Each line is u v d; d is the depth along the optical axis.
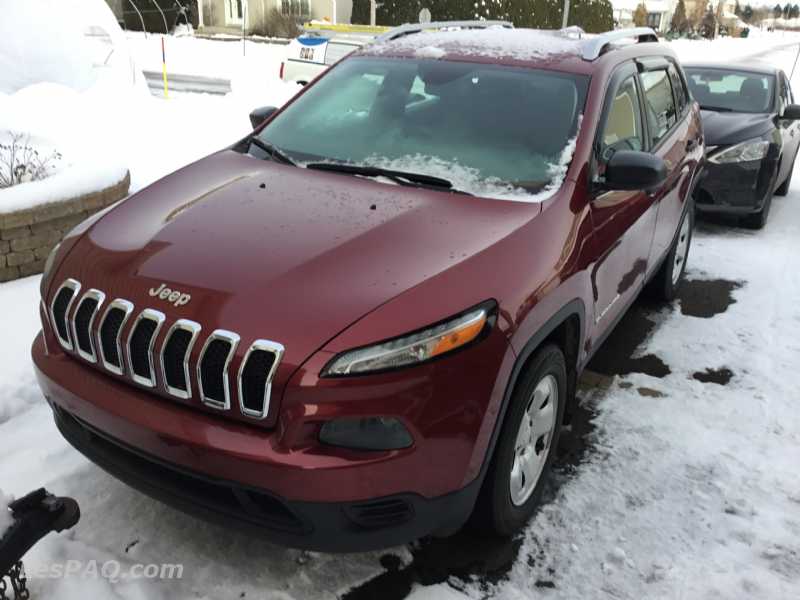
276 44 28.05
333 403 2.12
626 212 3.48
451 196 2.94
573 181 3.03
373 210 2.80
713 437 3.59
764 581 2.68
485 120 3.36
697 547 2.84
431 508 2.31
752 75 8.23
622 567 2.73
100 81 11.13
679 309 5.22
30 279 4.96
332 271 2.39
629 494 3.14
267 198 2.92
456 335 2.25
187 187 3.12
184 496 2.35
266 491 2.15
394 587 2.59
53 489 2.98
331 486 2.12
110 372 2.42
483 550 2.78
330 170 3.26
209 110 11.88
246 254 2.48
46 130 8.02
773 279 5.87
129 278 2.45
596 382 4.11
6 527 2.21
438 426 2.23
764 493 3.18
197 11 33.28
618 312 3.79
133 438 2.33
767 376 4.23
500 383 2.38
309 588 2.56
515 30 4.30
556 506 3.04
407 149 3.32
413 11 27.31
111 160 7.01
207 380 2.22
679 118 4.85
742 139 6.80
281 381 2.13
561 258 2.74
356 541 2.24
